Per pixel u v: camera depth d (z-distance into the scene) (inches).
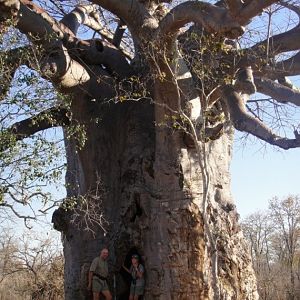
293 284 1033.5
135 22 410.0
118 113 460.4
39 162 347.9
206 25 339.6
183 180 412.5
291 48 402.3
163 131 420.2
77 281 434.0
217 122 433.4
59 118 407.5
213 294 394.6
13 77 354.9
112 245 429.1
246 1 314.3
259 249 1437.0
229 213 436.1
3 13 352.8
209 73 404.8
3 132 343.9
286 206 1691.7
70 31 459.2
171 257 402.6
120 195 438.9
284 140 362.3
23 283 1154.7
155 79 405.4
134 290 407.2
